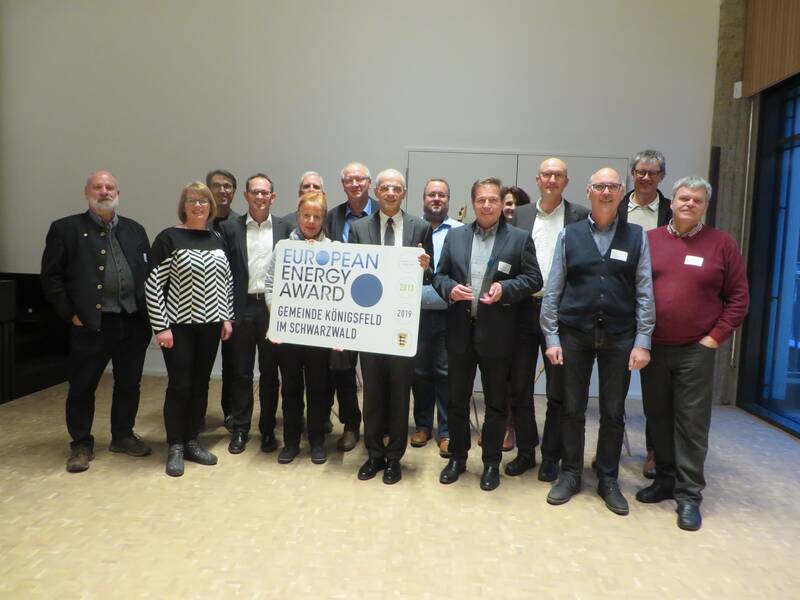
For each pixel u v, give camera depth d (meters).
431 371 3.64
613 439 2.79
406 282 2.92
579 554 2.31
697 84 5.05
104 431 3.75
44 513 2.54
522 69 5.16
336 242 3.02
